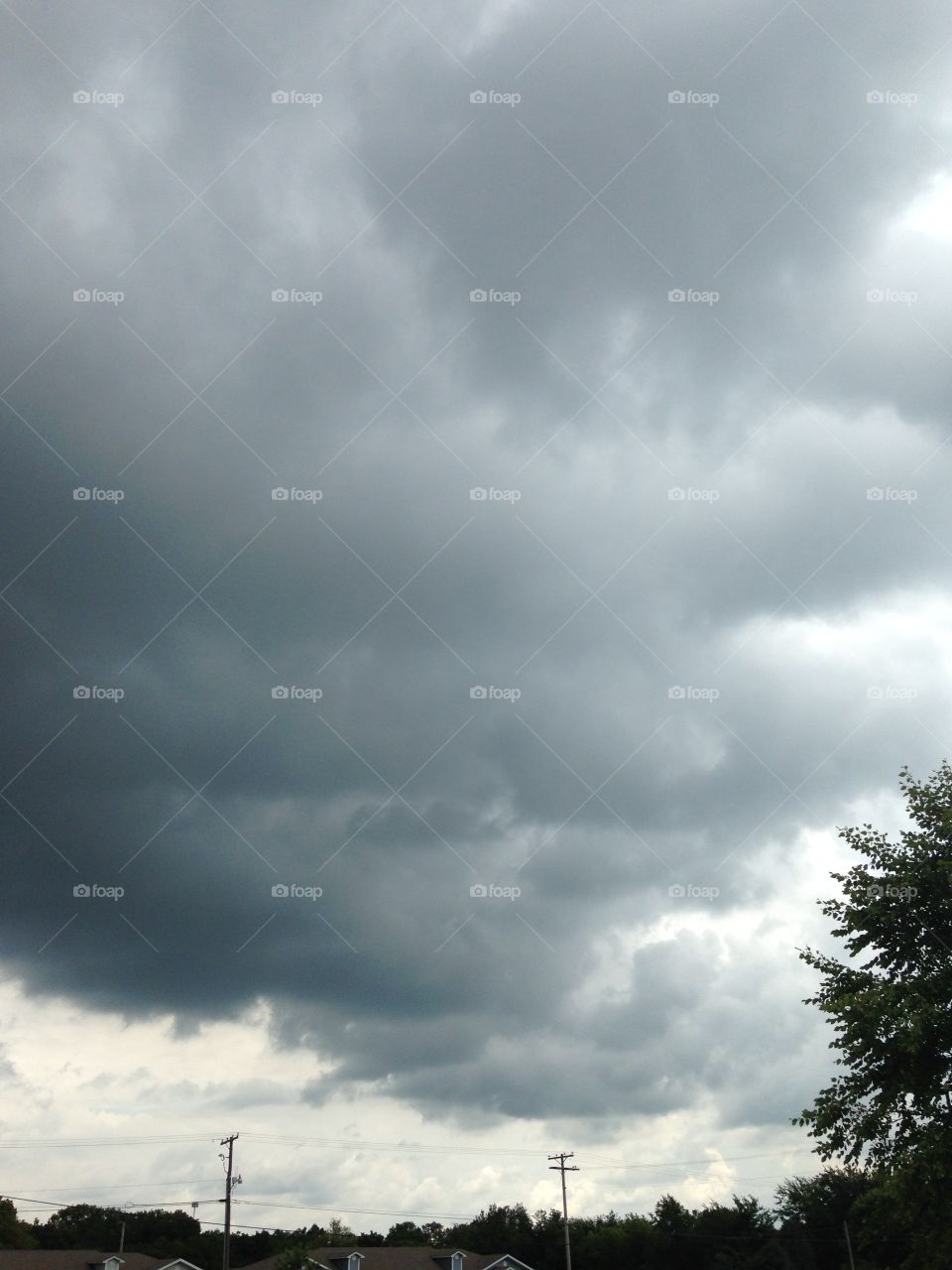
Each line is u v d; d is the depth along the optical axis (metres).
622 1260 89.06
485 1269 75.00
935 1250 23.03
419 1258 72.75
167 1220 103.38
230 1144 55.34
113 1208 103.69
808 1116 24.19
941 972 24.16
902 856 26.05
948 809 25.64
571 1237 93.56
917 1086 23.06
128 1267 65.44
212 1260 95.69
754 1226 88.50
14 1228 87.56
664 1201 93.38
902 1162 23.02
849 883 26.31
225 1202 54.59
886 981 24.70
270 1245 100.38
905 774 26.98
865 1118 23.81
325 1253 70.50
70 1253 65.06
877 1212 24.22
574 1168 70.81
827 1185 80.56
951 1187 22.77
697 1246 87.62
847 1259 78.88
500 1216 104.19
